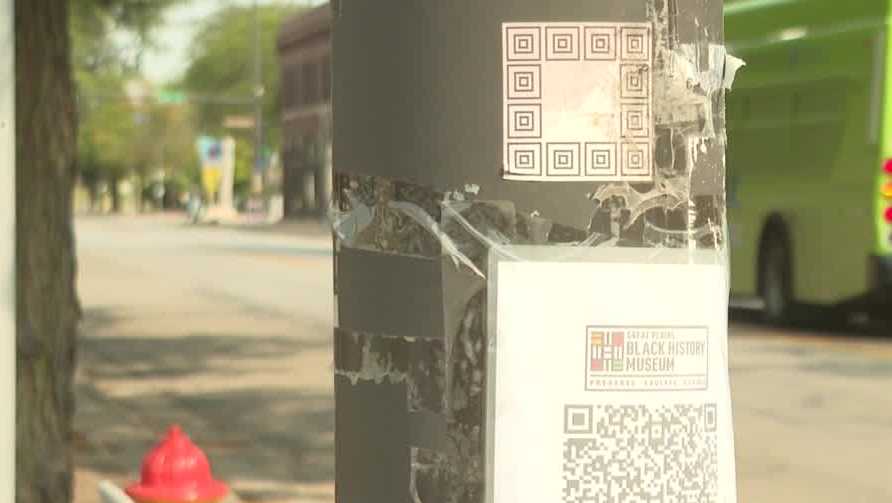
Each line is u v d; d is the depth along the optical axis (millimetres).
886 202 21531
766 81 24469
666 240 3047
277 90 131625
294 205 108000
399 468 3107
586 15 3002
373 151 3117
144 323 25047
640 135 3031
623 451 3021
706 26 3100
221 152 119438
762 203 24375
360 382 3170
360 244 3152
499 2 2998
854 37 22234
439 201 3041
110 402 15461
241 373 18016
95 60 20656
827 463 12148
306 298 31359
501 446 3004
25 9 7051
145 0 17703
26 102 7086
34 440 7055
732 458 3148
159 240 71062
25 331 7043
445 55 3023
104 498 4477
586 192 3012
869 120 21859
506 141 3004
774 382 17016
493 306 3010
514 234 3010
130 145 155500
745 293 24891
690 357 3059
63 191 7176
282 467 11914
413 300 3074
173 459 4605
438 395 3047
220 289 34156
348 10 3152
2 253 4145
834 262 22453
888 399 15695
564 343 3008
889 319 25656
